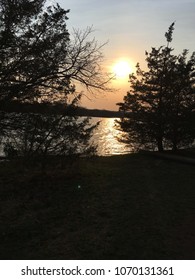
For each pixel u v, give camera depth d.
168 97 21.77
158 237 8.48
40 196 12.51
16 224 9.89
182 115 21.69
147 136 22.72
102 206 11.09
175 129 22.02
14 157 14.91
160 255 7.51
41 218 10.26
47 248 8.12
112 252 7.70
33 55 14.26
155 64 22.25
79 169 16.66
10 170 16.34
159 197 11.96
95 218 10.01
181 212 10.33
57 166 16.17
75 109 15.48
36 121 14.66
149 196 12.09
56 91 15.52
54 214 10.55
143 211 10.47
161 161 19.58
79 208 10.98
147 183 14.02
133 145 24.05
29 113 14.81
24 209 11.19
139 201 11.51
